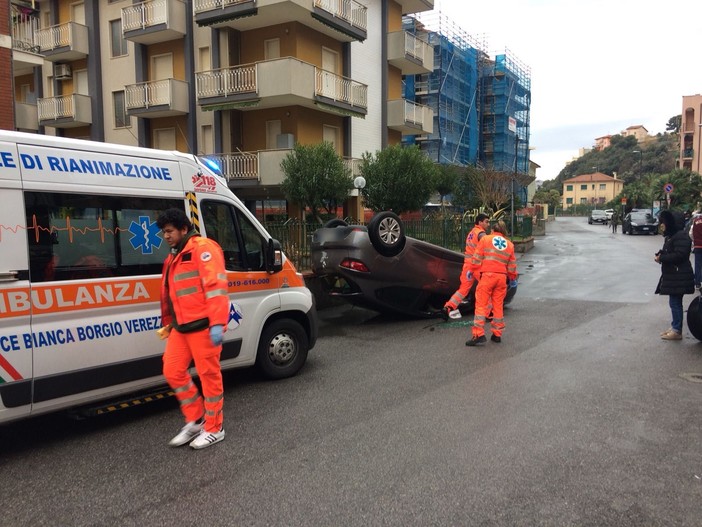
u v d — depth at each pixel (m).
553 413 4.81
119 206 4.63
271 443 4.29
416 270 9.26
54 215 4.21
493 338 7.68
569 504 3.30
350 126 24.67
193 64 23.09
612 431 4.39
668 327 8.40
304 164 19.08
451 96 41.88
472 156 45.59
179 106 22.98
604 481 3.57
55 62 26.36
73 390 4.30
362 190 20.61
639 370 6.11
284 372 6.07
